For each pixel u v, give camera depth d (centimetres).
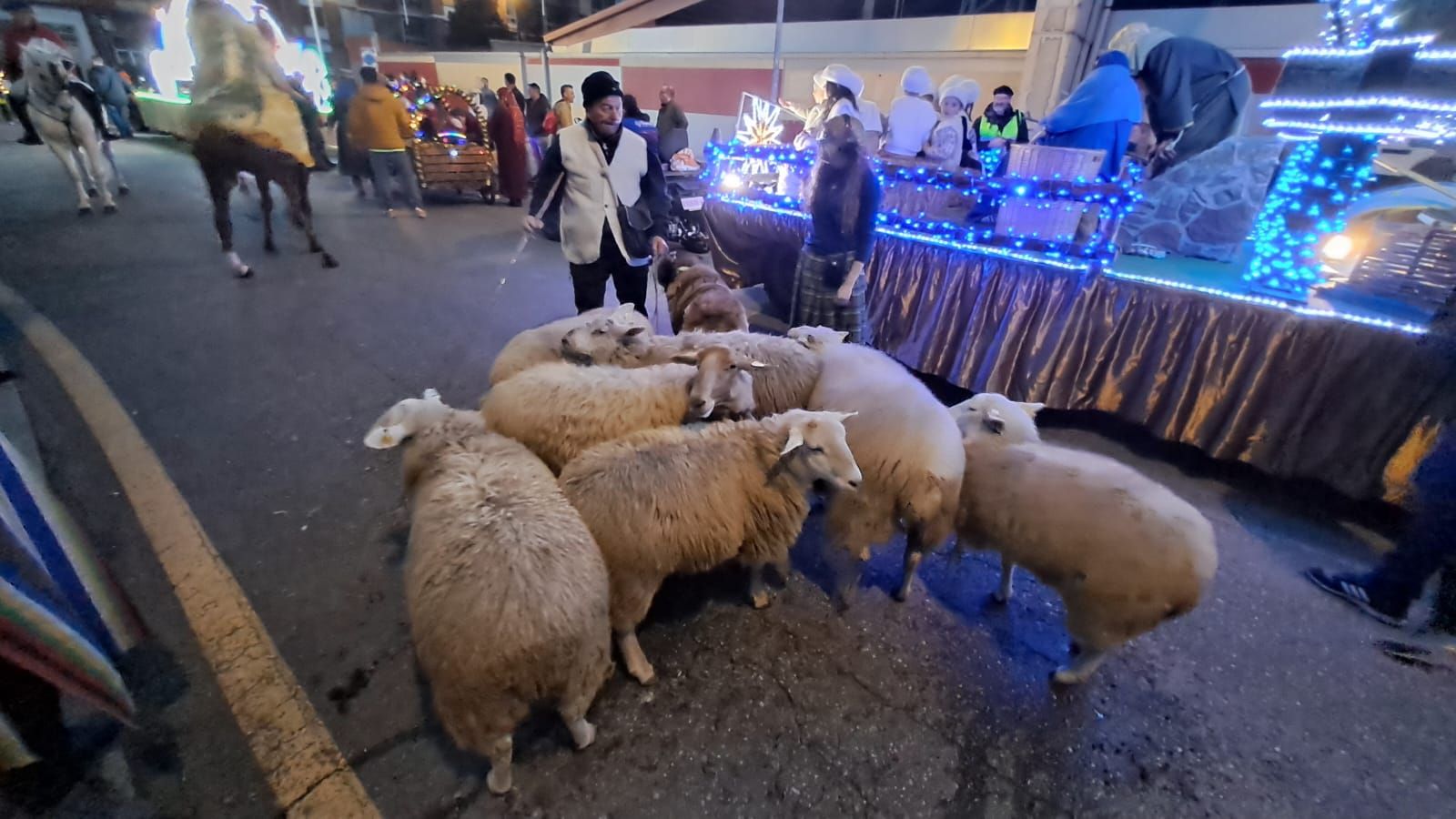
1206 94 495
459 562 184
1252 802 209
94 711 209
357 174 1055
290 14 2564
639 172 405
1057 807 204
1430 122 310
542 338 346
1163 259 462
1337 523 348
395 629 253
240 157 616
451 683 175
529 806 196
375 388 436
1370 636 272
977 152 658
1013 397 445
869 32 1134
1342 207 342
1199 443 383
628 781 205
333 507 319
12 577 162
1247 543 330
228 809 190
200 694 222
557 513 207
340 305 583
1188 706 240
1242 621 279
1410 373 313
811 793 204
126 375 435
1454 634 262
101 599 203
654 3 1420
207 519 305
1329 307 346
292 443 369
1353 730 233
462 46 2461
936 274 471
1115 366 409
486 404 288
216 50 598
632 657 238
